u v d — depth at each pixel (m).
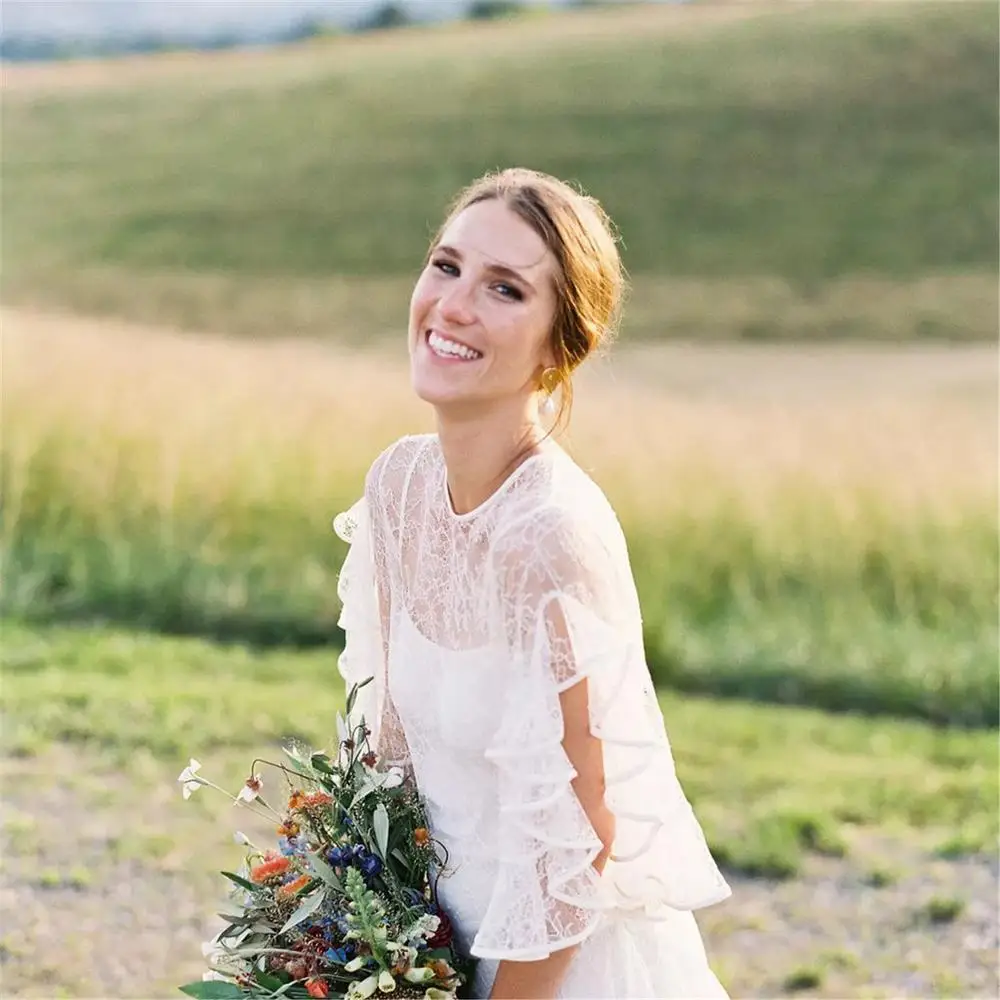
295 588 8.66
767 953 4.64
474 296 1.96
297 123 29.91
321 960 2.08
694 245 26.06
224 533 9.30
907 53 30.09
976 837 5.52
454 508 2.09
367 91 31.17
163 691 6.89
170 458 9.57
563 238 1.98
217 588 8.57
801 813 5.68
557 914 1.92
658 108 29.88
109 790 5.71
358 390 11.55
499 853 1.96
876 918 4.90
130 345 13.12
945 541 9.25
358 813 2.18
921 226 26.00
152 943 4.52
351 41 36.66
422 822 2.18
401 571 2.21
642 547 9.15
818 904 5.01
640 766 1.92
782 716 7.32
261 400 10.88
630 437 10.41
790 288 24.33
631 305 23.91
